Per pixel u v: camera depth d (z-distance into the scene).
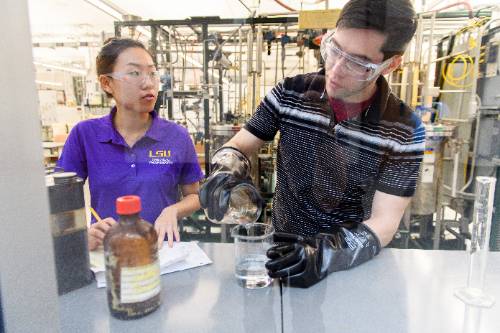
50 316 0.43
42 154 0.40
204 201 0.83
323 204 0.91
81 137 0.84
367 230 0.79
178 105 1.69
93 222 0.60
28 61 0.37
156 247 0.56
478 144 1.16
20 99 0.37
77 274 0.54
